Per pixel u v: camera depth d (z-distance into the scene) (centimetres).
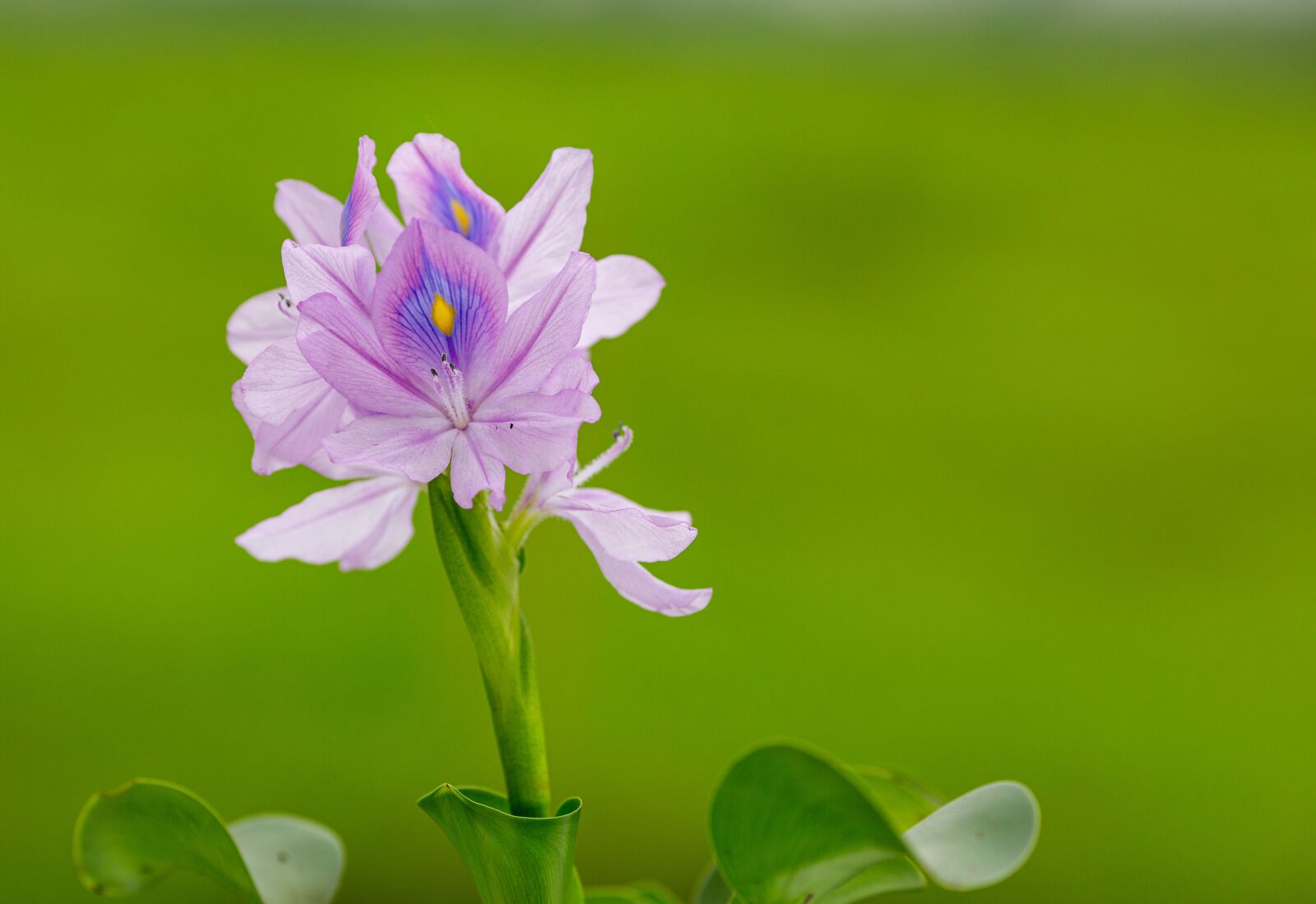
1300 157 545
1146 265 461
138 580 289
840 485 341
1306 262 462
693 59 598
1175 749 254
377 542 101
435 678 267
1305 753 250
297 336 95
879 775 100
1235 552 320
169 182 435
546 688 273
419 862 225
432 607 291
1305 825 232
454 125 490
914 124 554
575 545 306
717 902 103
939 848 97
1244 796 242
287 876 101
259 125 459
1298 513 338
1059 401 380
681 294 431
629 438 101
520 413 96
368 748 246
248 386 96
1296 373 402
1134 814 239
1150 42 611
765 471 350
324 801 234
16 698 249
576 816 96
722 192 482
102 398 357
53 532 310
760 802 95
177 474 330
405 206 99
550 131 506
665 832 234
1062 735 253
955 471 353
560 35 579
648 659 281
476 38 563
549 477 98
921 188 499
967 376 399
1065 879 222
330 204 99
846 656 283
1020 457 355
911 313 422
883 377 389
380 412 96
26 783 235
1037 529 328
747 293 432
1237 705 267
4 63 504
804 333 410
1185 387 392
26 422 349
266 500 329
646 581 98
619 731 257
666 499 332
